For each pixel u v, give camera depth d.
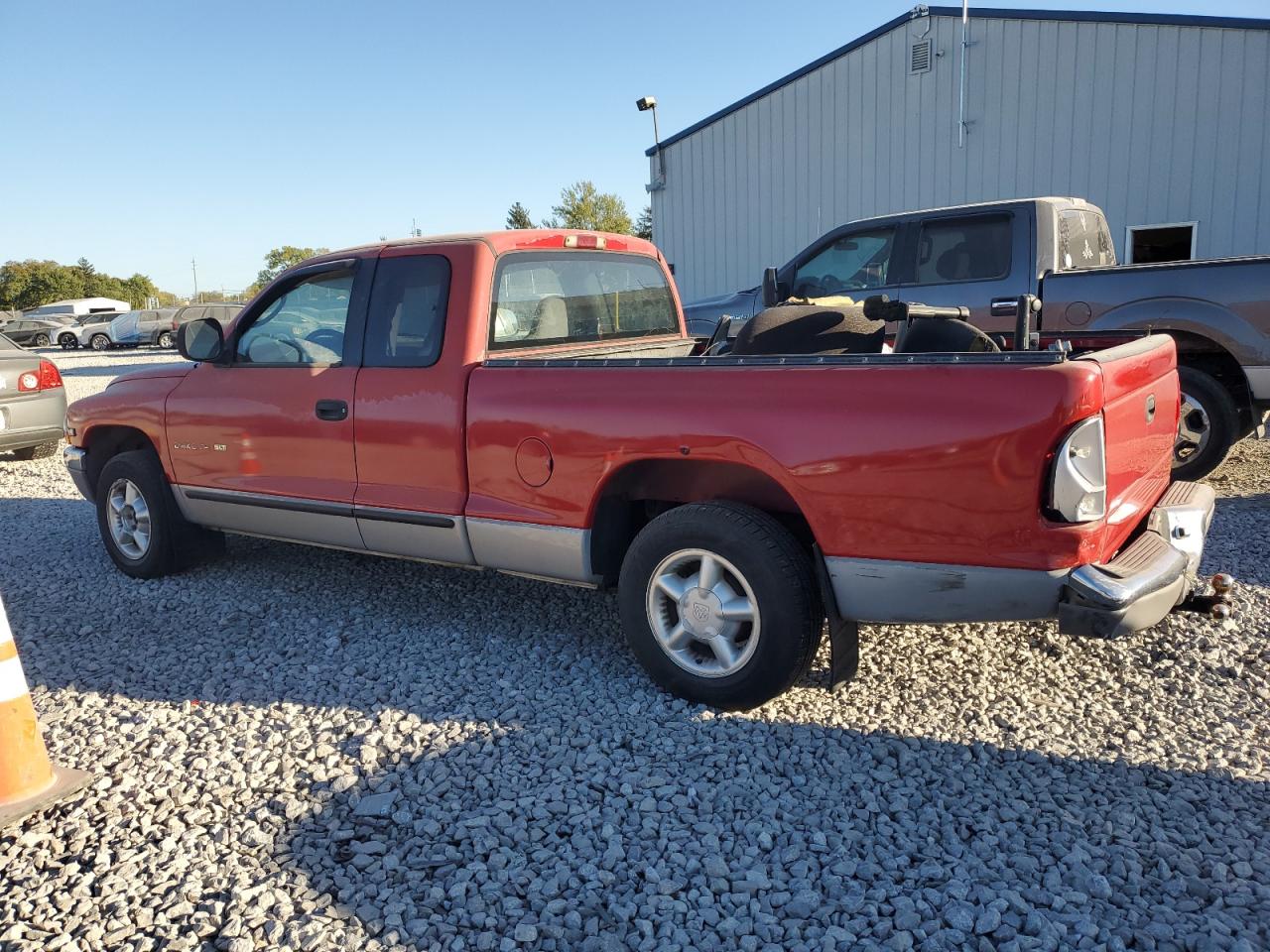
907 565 3.11
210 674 4.11
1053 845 2.68
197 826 2.92
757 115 17.53
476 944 2.36
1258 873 2.55
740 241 18.16
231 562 5.79
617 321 5.11
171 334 34.84
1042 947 2.28
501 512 3.96
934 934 2.34
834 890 2.52
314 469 4.59
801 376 3.24
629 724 3.50
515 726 3.51
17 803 2.97
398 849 2.78
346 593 5.15
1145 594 2.89
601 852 2.74
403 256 4.33
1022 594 2.96
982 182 15.09
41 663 4.28
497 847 2.77
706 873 2.63
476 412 3.97
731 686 3.46
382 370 4.29
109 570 5.75
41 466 9.85
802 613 3.32
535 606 4.86
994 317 7.30
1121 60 13.62
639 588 3.63
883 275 7.85
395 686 3.92
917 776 3.09
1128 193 13.86
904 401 3.04
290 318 4.75
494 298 4.20
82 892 2.59
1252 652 3.99
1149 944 2.28
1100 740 3.30
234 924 2.43
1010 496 2.90
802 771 3.15
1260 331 6.20
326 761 3.29
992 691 3.71
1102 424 2.91
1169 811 2.85
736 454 3.33
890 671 3.91
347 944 2.37
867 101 16.14
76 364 27.97
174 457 5.18
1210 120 13.09
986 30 14.70
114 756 3.37
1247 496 6.62
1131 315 6.57
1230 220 13.13
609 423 3.59
